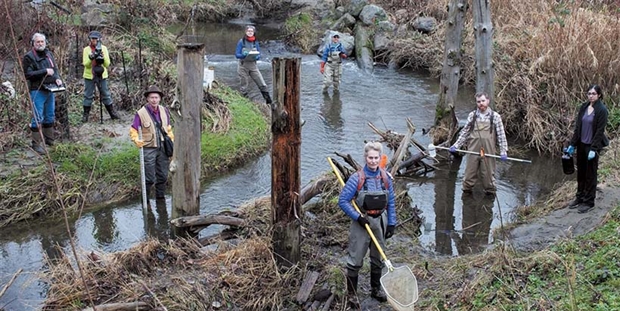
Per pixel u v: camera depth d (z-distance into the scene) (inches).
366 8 745.6
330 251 271.6
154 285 235.5
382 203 220.4
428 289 237.1
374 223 221.9
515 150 434.9
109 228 307.3
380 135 431.2
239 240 274.7
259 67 656.4
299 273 245.4
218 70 621.9
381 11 741.3
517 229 294.7
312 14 817.5
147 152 326.3
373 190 220.1
